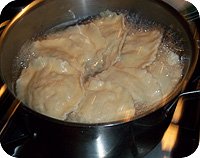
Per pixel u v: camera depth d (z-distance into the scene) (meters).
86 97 0.27
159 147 0.28
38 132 0.24
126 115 0.25
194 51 0.25
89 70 0.31
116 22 0.34
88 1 0.35
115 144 0.23
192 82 0.31
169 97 0.22
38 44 0.32
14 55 0.31
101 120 0.25
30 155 0.27
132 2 0.34
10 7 0.37
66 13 0.35
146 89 0.27
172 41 0.32
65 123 0.20
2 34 0.28
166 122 0.26
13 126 0.29
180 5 0.36
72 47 0.31
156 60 0.30
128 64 0.29
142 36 0.32
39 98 0.26
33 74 0.29
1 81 0.24
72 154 0.25
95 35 0.33
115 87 0.27
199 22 0.34
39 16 0.33
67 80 0.28
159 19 0.33
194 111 0.30
